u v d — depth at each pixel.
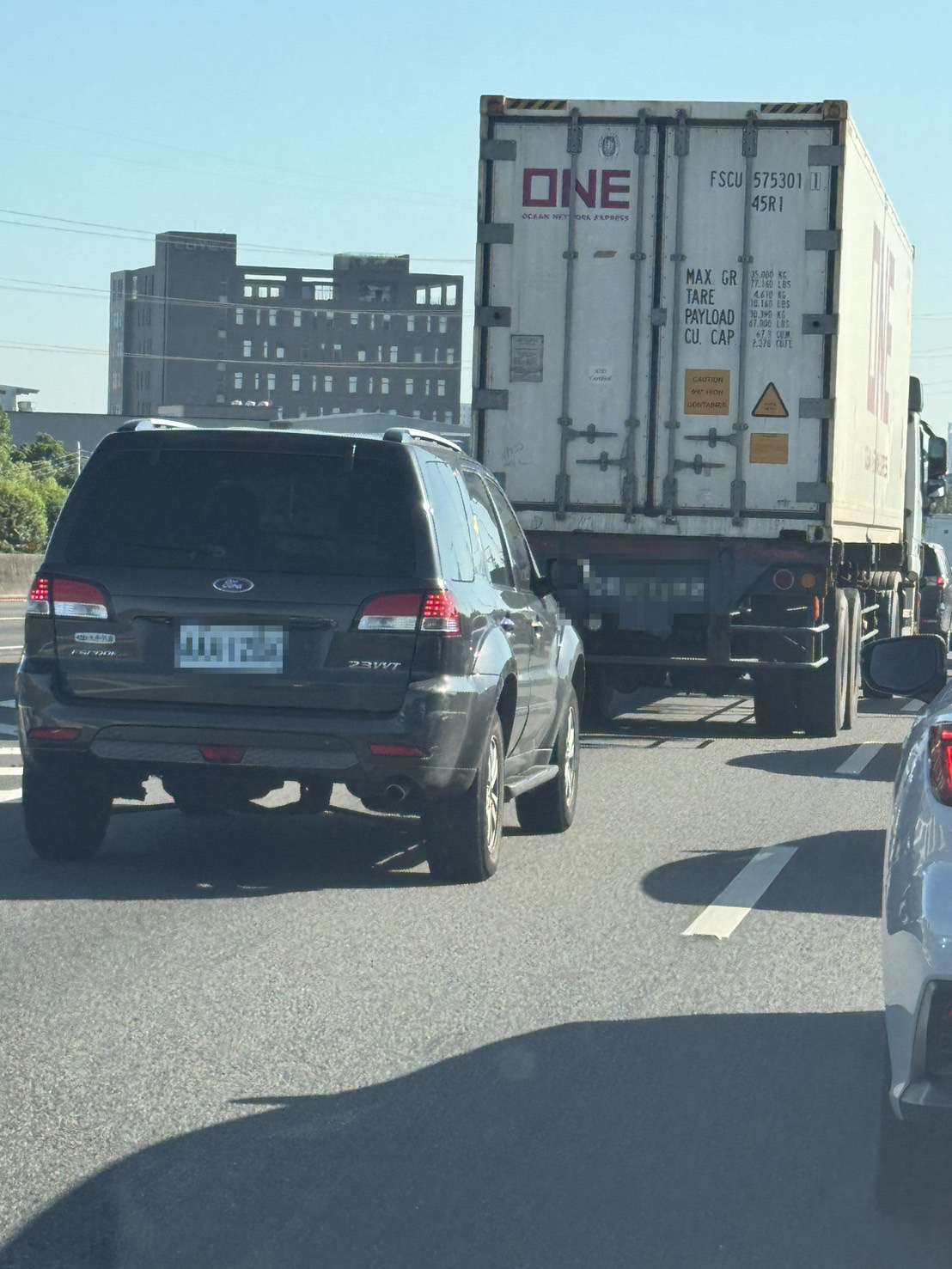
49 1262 5.36
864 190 17.25
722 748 16.03
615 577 16.23
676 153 16.03
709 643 16.19
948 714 5.71
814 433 16.03
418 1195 5.94
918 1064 5.37
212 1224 5.68
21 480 84.62
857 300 17.16
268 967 8.09
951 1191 5.73
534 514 16.25
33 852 10.30
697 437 16.09
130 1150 6.21
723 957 8.42
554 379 16.19
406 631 9.39
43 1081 6.75
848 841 11.26
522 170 16.16
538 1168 6.13
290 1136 6.33
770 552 16.16
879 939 8.77
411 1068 6.94
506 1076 6.88
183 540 9.52
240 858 10.32
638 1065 7.02
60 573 9.56
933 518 52.47
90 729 9.45
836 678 17.03
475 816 9.70
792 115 15.93
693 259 16.03
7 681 20.33
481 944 8.55
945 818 5.49
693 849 10.96
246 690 9.39
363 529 9.48
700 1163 6.18
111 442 9.69
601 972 8.15
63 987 7.75
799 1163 6.20
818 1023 7.51
